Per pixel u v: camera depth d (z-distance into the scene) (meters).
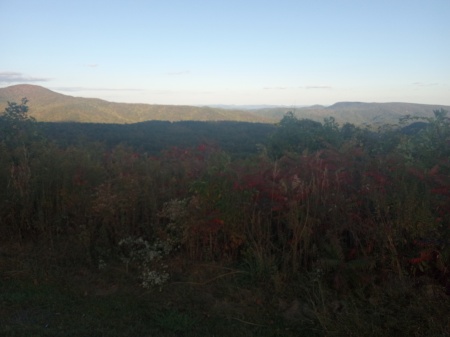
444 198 5.15
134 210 6.26
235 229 5.62
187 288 5.18
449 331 3.91
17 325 4.30
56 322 4.41
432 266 4.89
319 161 6.27
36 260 5.82
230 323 4.50
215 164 6.57
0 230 6.46
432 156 6.63
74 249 5.97
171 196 6.46
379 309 4.38
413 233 4.93
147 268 5.39
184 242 5.83
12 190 6.53
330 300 4.71
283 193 5.76
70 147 8.31
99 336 4.15
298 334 4.30
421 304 4.25
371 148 9.27
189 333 4.30
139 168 7.12
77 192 6.52
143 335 4.21
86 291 5.13
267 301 4.88
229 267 5.50
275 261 5.41
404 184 5.23
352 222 5.28
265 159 7.26
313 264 5.15
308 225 5.44
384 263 4.94
